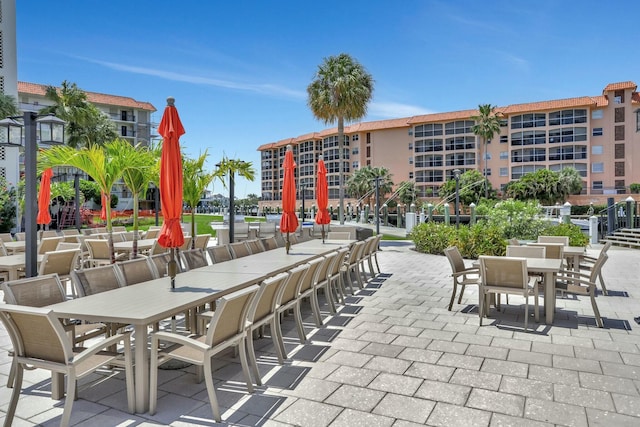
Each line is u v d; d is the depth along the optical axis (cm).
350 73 1939
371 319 576
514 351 443
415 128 5962
